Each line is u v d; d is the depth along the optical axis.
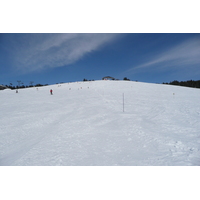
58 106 15.91
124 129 7.53
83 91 31.53
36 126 9.09
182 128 7.55
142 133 6.76
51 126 8.98
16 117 11.29
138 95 24.44
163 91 30.03
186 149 4.99
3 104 16.88
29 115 11.93
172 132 6.90
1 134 7.75
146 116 10.60
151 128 7.57
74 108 14.80
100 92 29.17
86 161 4.42
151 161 4.28
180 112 11.87
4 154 5.52
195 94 25.95
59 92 30.14
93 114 11.80
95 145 5.57
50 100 20.05
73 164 4.30
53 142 6.17
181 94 25.84
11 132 8.03
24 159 4.78
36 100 19.97
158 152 4.82
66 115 11.91
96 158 4.57
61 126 8.77
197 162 4.18
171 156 4.53
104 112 12.42
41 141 6.44
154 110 12.91
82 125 8.70
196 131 7.03
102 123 8.96
